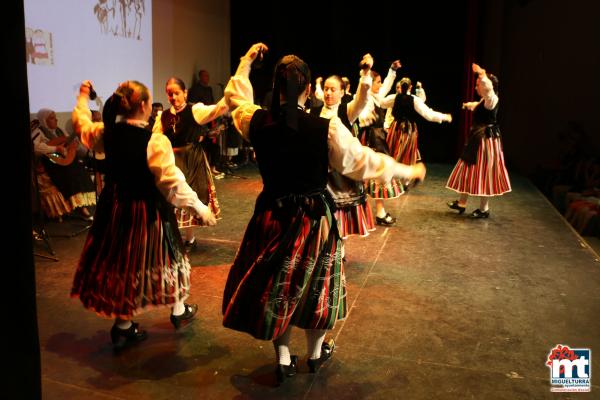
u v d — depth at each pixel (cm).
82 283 225
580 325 269
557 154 723
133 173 214
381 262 365
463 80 865
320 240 188
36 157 436
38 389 101
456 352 238
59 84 509
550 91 752
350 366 225
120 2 602
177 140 334
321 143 180
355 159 180
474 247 404
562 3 715
